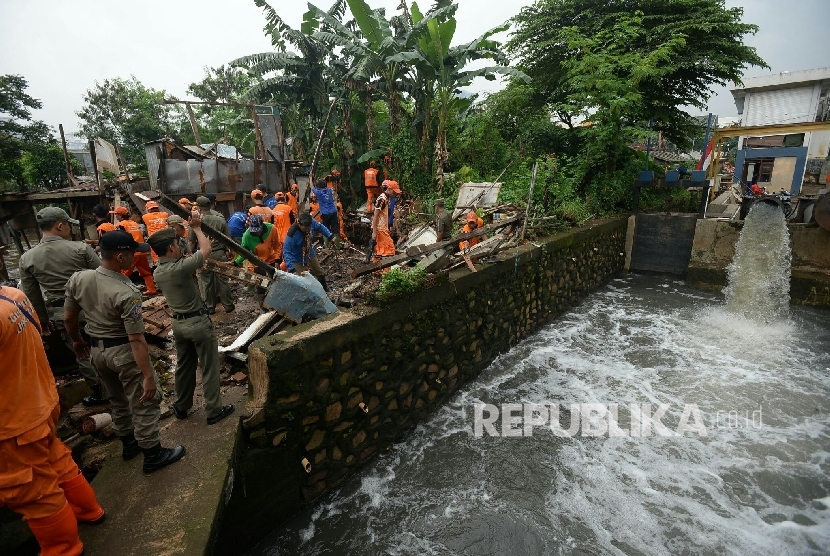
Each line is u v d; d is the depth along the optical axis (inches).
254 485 145.3
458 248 280.4
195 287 137.8
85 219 482.9
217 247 247.9
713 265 443.5
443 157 488.4
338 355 169.5
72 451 135.4
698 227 450.0
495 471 191.5
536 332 343.6
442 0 474.6
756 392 255.4
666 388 260.4
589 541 157.2
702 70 519.8
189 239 162.9
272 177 491.5
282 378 149.0
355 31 531.8
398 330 199.0
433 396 232.7
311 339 155.5
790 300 396.5
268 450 148.6
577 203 454.6
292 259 235.9
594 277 441.4
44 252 151.4
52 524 87.4
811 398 248.2
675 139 628.1
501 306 287.7
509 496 177.8
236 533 141.3
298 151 617.0
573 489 181.8
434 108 491.2
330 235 259.3
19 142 832.9
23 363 83.9
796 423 225.8
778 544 155.0
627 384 265.0
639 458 200.4
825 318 366.0
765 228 389.4
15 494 82.7
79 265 158.1
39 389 87.1
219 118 908.6
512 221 326.0
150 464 120.2
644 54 504.7
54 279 153.3
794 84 792.9
